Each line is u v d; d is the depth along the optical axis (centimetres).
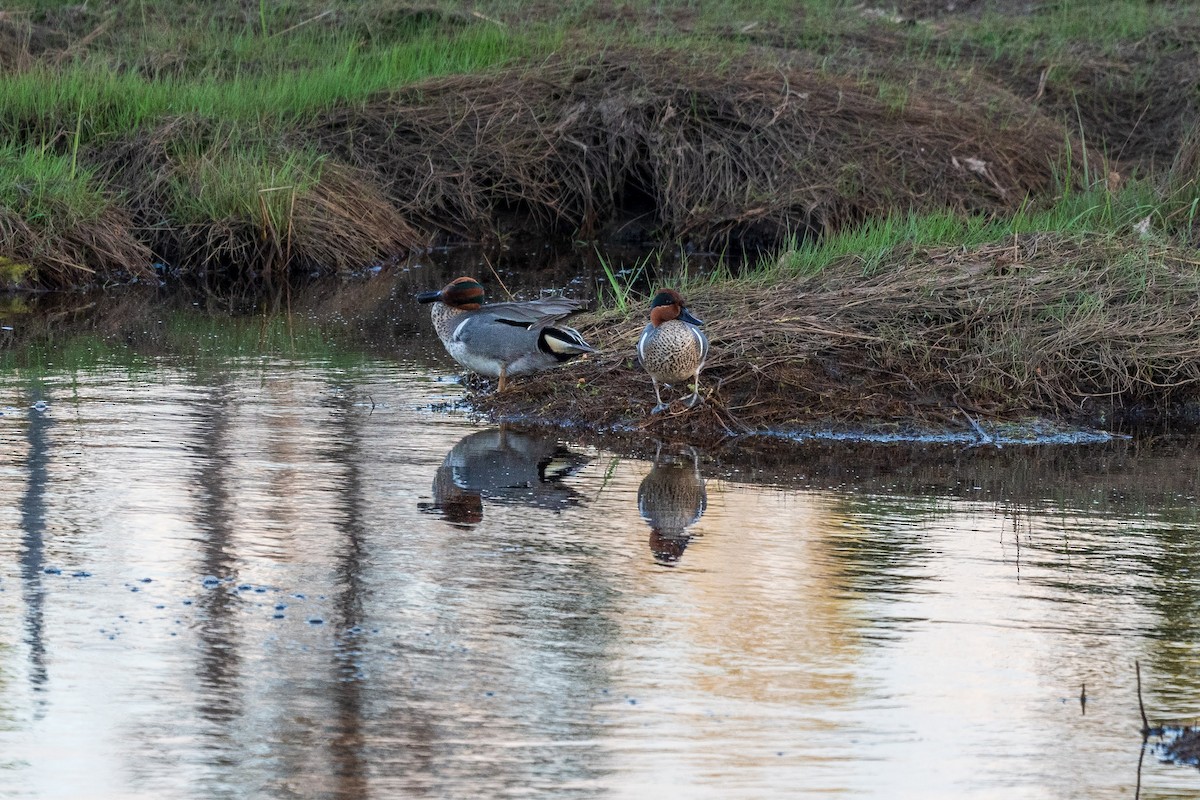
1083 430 1320
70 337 1625
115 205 2019
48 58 2403
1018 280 1499
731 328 1403
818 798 654
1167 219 1808
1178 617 860
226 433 1230
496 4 2744
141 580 880
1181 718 734
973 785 667
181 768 673
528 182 2253
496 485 1102
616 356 1392
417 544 959
